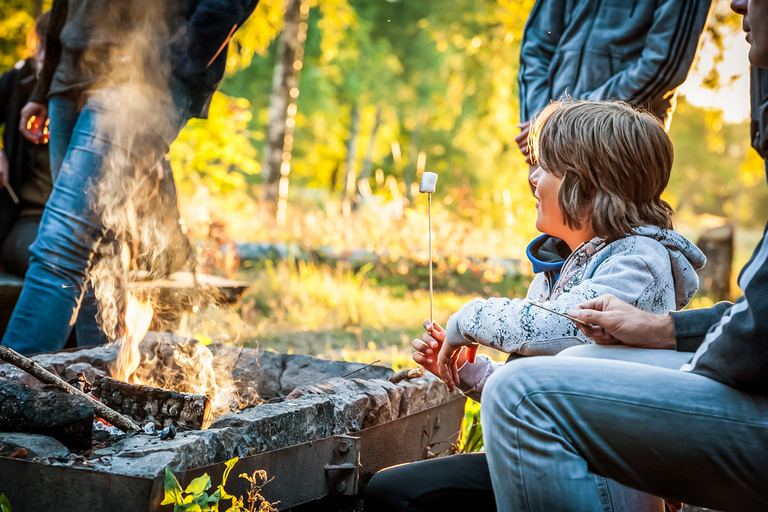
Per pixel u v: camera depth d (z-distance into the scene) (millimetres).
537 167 1855
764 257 1077
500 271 7891
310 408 1740
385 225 8391
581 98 2412
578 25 2477
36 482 1318
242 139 10188
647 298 1475
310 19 16844
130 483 1277
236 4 2777
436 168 23422
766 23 1205
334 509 1844
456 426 2385
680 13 2285
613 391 1148
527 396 1176
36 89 3199
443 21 15516
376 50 18906
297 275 6844
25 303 2543
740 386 1102
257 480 1538
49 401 1423
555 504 1124
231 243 6746
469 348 1758
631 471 1176
